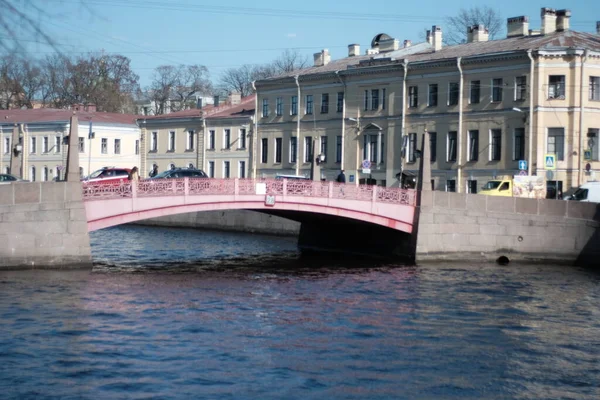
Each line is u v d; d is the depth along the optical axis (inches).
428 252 1619.1
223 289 1282.0
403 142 2363.4
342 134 2615.7
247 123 2942.9
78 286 1230.9
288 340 944.3
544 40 2199.8
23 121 3405.5
